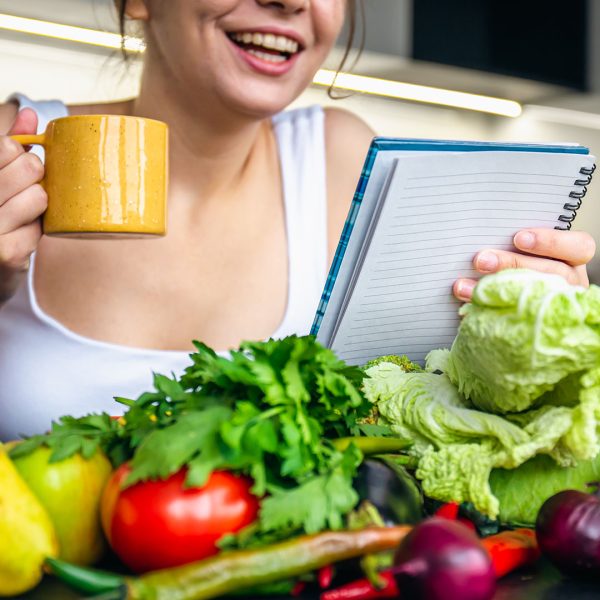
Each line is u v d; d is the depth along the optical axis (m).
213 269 1.45
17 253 0.91
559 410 0.64
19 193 0.86
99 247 1.40
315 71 1.25
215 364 0.63
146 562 0.56
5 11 1.96
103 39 2.10
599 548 0.58
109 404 1.36
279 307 1.50
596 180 3.25
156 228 0.85
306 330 1.50
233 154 1.38
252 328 1.47
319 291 1.53
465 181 0.83
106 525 0.58
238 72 1.19
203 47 1.17
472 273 0.90
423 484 0.66
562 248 0.91
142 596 0.50
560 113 3.02
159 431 0.58
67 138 0.83
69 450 0.60
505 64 2.54
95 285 1.40
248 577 0.52
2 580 0.55
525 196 0.88
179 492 0.56
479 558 0.52
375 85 2.54
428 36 2.38
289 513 0.55
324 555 0.54
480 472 0.64
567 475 0.68
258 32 1.15
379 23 2.29
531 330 0.60
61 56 2.26
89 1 1.91
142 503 0.56
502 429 0.65
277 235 1.52
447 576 0.51
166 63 1.27
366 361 0.90
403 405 0.71
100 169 0.82
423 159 0.79
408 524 0.59
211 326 1.44
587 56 2.69
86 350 1.36
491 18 2.48
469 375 0.68
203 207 1.42
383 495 0.60
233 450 0.57
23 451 0.60
